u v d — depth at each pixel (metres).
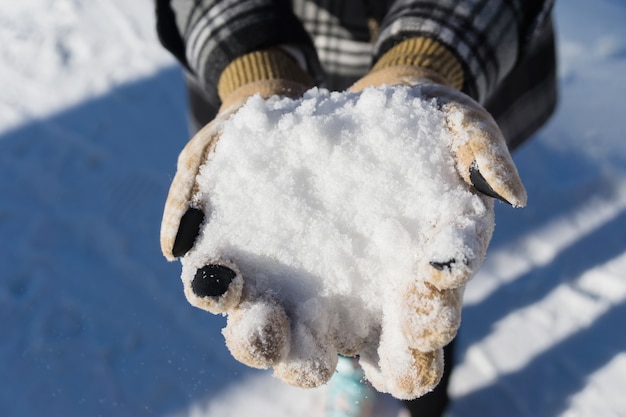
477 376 0.85
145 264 1.02
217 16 0.62
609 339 0.87
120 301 0.97
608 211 1.03
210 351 0.90
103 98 1.32
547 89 0.77
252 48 0.60
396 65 0.56
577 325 0.89
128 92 1.33
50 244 1.06
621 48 1.36
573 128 1.17
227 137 0.48
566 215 1.03
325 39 0.70
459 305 0.43
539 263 0.96
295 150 0.47
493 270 0.96
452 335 0.42
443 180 0.46
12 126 1.27
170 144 1.23
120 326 0.94
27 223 1.10
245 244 0.46
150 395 0.86
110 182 1.16
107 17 1.51
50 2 1.56
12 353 0.92
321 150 0.47
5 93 1.34
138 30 1.47
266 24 0.61
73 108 1.30
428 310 0.42
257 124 0.48
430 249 0.43
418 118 0.48
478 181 0.45
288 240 0.46
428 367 0.43
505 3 0.61
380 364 0.45
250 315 0.43
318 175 0.47
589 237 0.99
